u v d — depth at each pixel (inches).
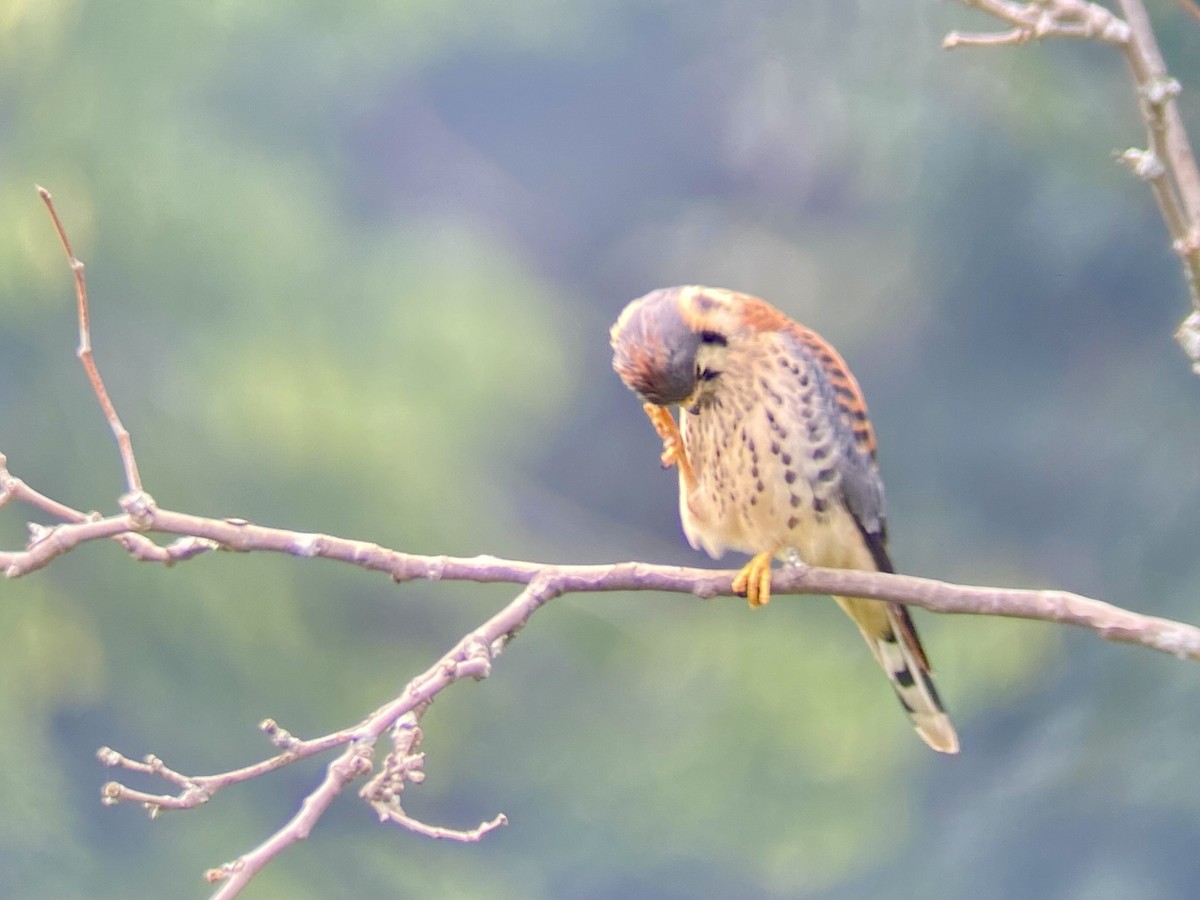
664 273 792.3
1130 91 470.3
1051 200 485.4
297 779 526.9
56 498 498.0
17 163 513.3
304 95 604.7
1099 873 394.6
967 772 478.3
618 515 759.1
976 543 522.6
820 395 266.8
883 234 599.2
